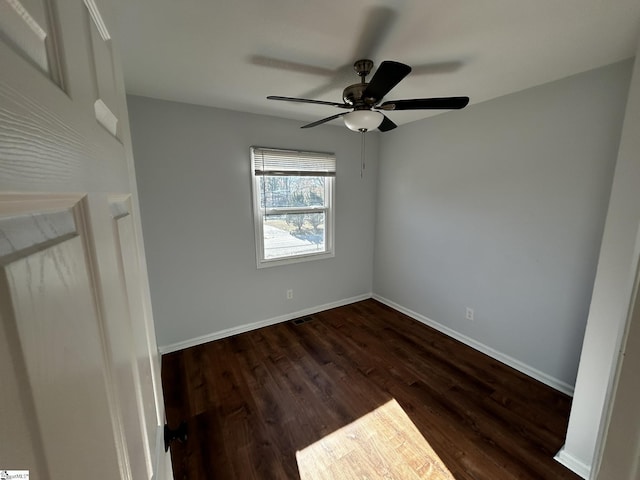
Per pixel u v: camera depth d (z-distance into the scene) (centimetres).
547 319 209
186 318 262
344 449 158
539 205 206
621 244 128
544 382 213
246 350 259
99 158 44
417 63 165
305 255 321
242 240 279
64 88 33
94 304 37
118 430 41
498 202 231
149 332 79
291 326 306
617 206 127
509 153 220
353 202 344
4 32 22
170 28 131
